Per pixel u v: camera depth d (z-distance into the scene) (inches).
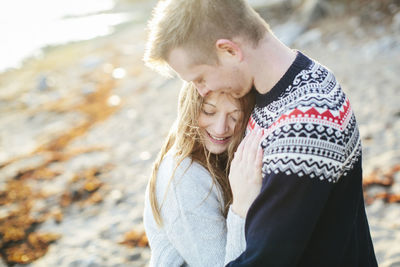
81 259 149.6
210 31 48.8
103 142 255.9
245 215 51.9
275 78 50.5
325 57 311.4
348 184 51.1
